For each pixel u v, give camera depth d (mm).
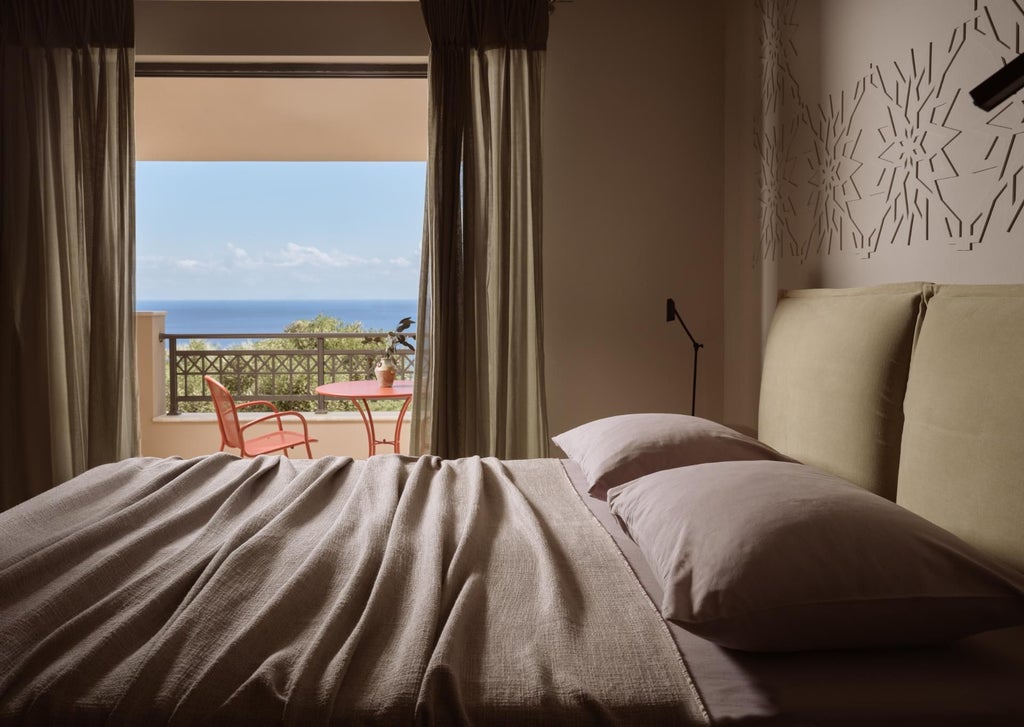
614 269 3734
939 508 1591
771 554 1184
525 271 3592
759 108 3234
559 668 1138
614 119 3703
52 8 3439
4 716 1033
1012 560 1365
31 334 3455
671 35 3695
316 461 2312
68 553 1540
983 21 1714
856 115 2328
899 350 1872
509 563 1554
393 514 1826
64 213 3480
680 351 3770
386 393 4148
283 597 1302
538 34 3531
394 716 1026
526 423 3602
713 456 2053
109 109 3488
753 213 3328
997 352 1479
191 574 1425
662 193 3730
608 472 2025
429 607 1290
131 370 3568
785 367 2502
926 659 1193
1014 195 1616
